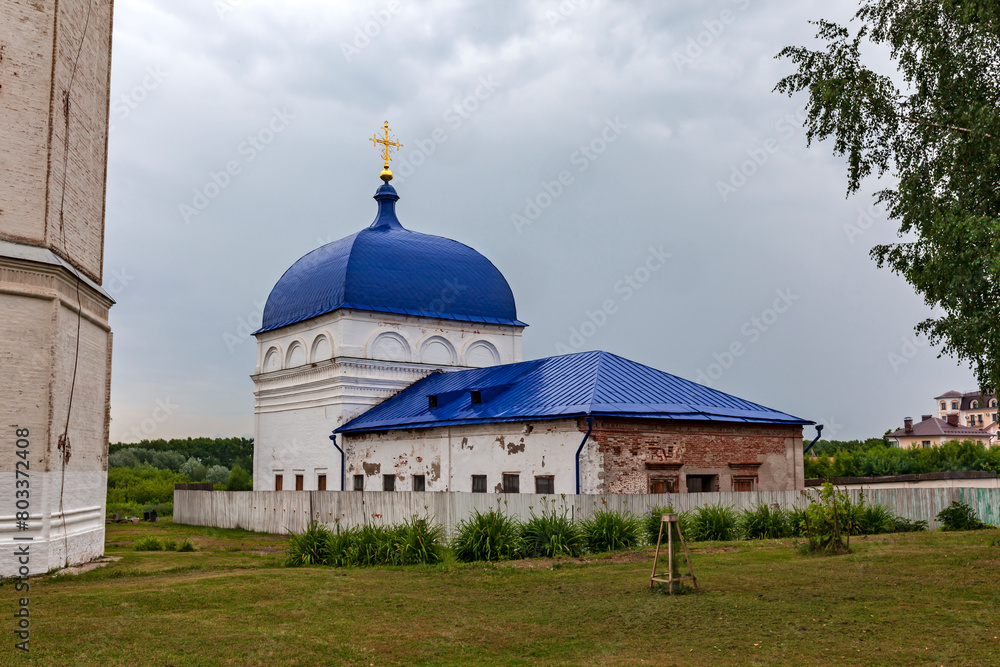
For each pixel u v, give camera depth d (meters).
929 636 8.36
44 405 14.12
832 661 7.52
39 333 14.16
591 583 11.99
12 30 14.34
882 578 11.88
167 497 46.59
